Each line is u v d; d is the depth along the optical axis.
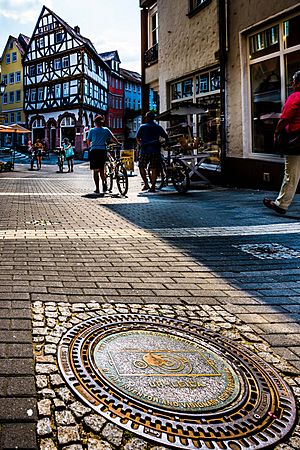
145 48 18.06
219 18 11.30
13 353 2.12
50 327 2.46
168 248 4.62
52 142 52.09
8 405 1.69
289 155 6.32
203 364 2.09
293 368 2.11
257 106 10.50
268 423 1.67
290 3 8.95
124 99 65.06
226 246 4.73
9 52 56.94
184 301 3.01
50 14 49.81
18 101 56.50
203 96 13.16
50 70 50.75
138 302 2.95
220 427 1.63
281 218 6.40
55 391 1.80
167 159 11.00
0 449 1.45
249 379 1.98
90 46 51.19
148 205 8.10
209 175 12.44
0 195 10.06
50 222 6.21
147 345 2.27
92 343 2.26
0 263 3.87
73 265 3.86
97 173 10.59
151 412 1.69
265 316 2.77
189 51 13.47
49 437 1.52
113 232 5.48
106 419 1.63
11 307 2.76
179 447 1.51
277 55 9.65
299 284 3.43
